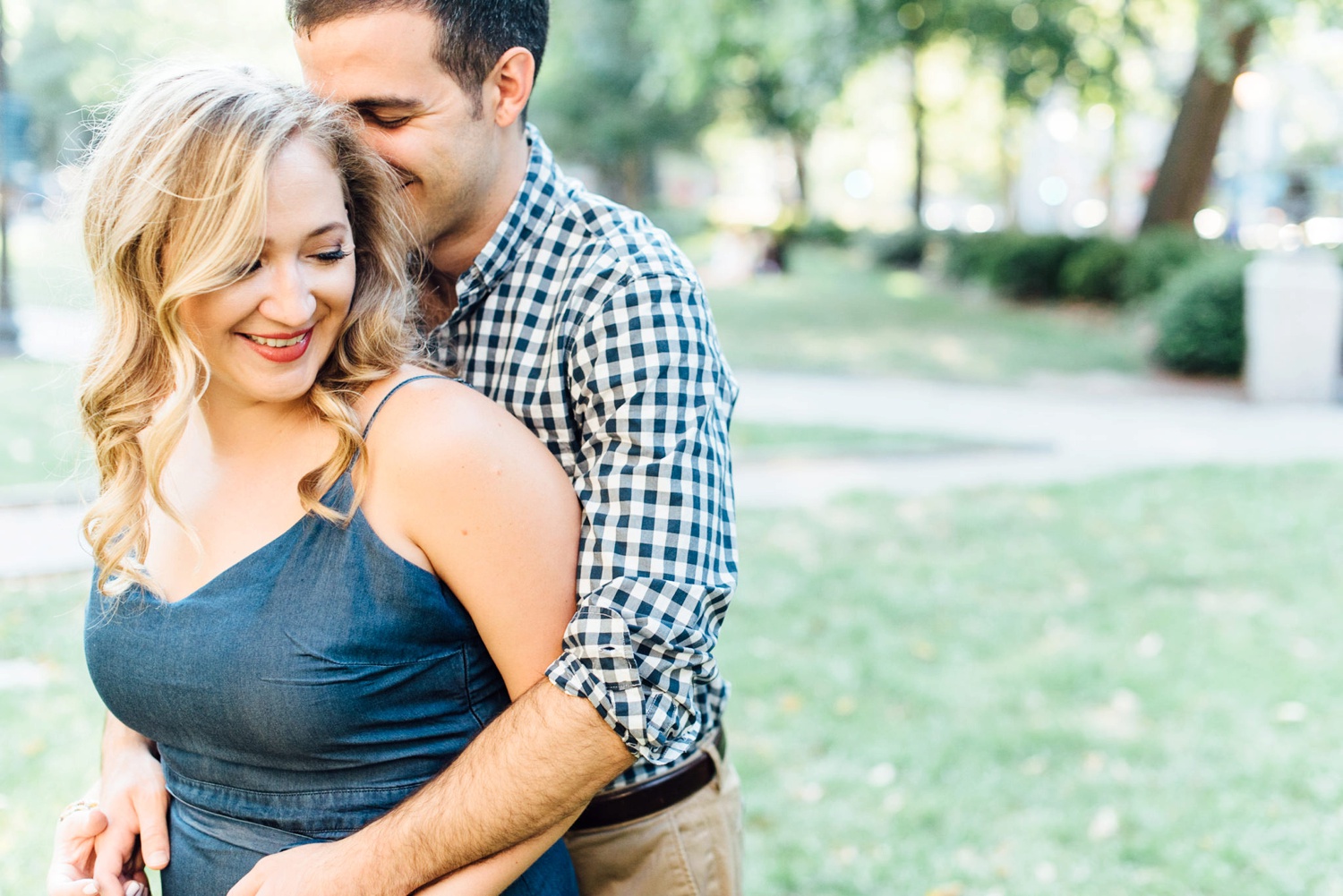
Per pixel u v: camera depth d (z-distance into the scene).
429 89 1.32
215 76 1.18
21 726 3.53
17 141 10.45
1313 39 20.34
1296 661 4.40
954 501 6.76
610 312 1.28
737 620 4.80
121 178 1.15
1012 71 15.52
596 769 1.18
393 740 1.23
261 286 1.14
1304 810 3.36
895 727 3.89
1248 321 10.96
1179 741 3.78
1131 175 36.19
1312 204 12.36
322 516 1.19
